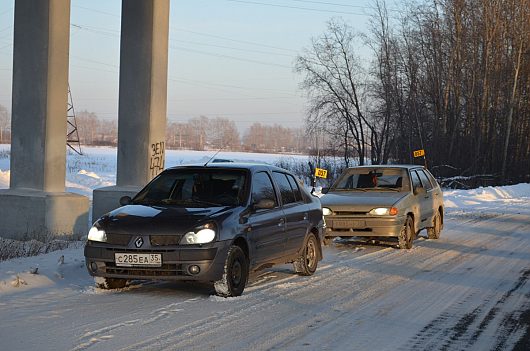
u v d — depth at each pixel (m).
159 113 16.55
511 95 51.31
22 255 11.45
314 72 49.66
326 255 13.41
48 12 14.51
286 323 7.44
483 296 9.25
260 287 9.62
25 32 14.66
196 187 9.48
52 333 6.76
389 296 9.16
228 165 9.86
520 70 52.12
